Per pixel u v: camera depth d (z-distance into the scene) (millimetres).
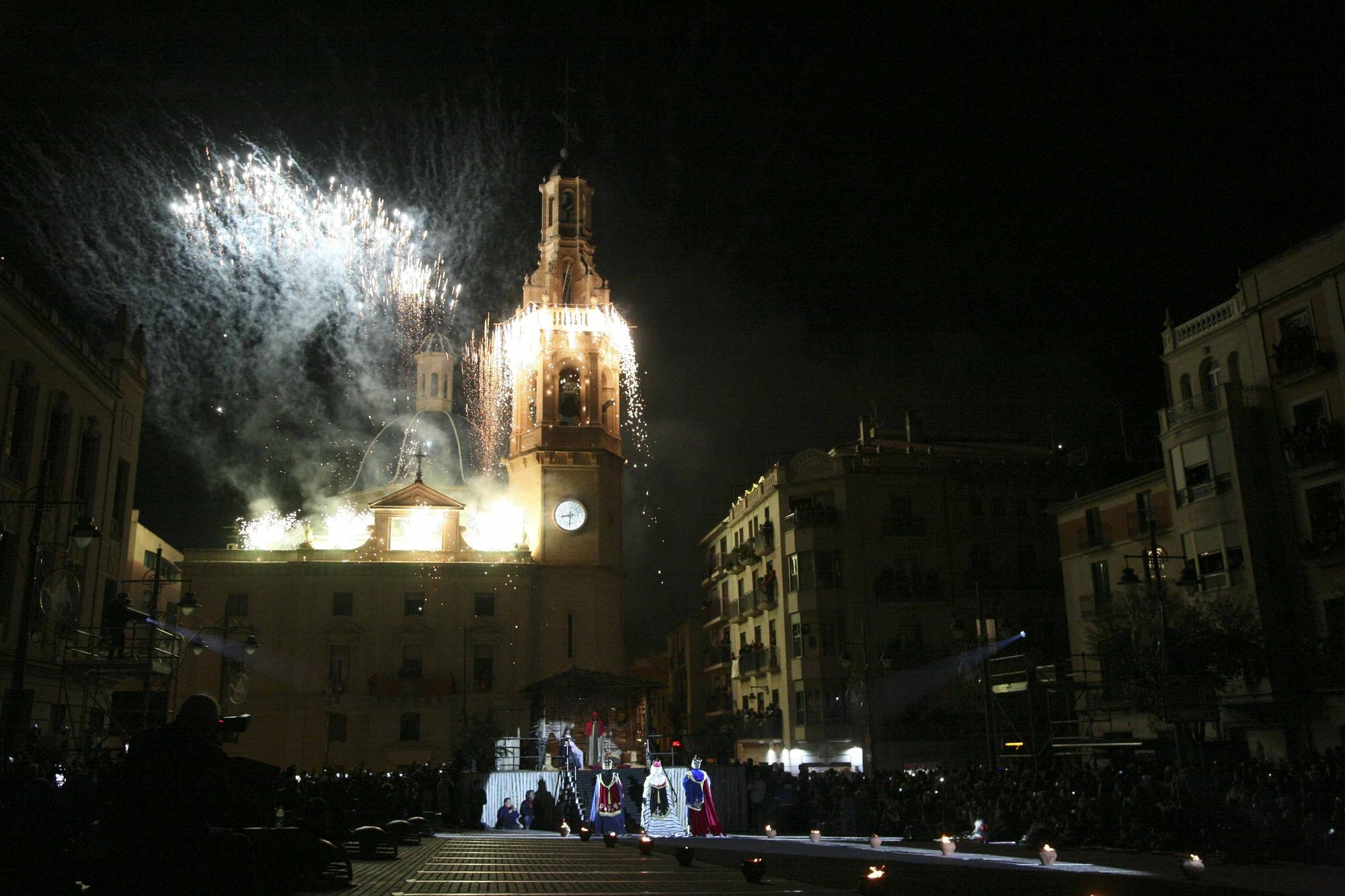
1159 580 30359
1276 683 32906
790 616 54719
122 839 6898
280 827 9727
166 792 6914
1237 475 35500
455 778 36531
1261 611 34125
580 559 66438
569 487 67250
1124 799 23406
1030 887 13898
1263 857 19031
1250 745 34281
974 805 28734
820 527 54094
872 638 52344
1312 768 23984
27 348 28844
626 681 42500
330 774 31391
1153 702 31797
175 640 34438
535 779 36438
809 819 32656
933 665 51562
